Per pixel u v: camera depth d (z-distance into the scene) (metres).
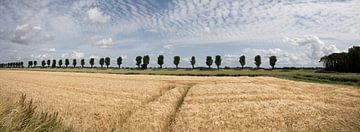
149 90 34.72
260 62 128.00
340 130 14.55
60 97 27.02
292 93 33.19
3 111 6.11
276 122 16.31
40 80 55.97
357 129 14.78
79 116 16.78
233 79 59.53
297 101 25.66
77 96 28.22
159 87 39.19
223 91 33.69
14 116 6.06
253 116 17.97
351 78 57.50
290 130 14.52
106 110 19.20
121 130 14.19
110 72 99.19
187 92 33.66
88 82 50.44
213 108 20.84
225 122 16.17
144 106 21.27
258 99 26.91
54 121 7.14
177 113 19.08
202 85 43.16
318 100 27.19
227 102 24.50
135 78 63.88
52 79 59.62
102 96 28.33
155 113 18.27
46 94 29.78
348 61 102.75
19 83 46.78
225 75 77.94
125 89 36.28
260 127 15.15
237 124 15.75
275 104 23.11
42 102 22.56
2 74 82.25
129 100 24.80
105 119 16.25
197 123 15.86
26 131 5.92
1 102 6.67
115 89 36.44
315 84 49.56
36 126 6.32
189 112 19.09
